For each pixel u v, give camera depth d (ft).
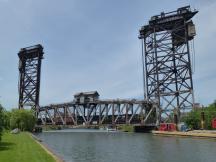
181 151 187.32
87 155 175.11
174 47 477.77
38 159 111.45
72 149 210.79
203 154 169.68
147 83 485.97
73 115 522.88
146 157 163.43
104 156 170.09
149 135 391.04
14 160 106.01
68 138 351.46
